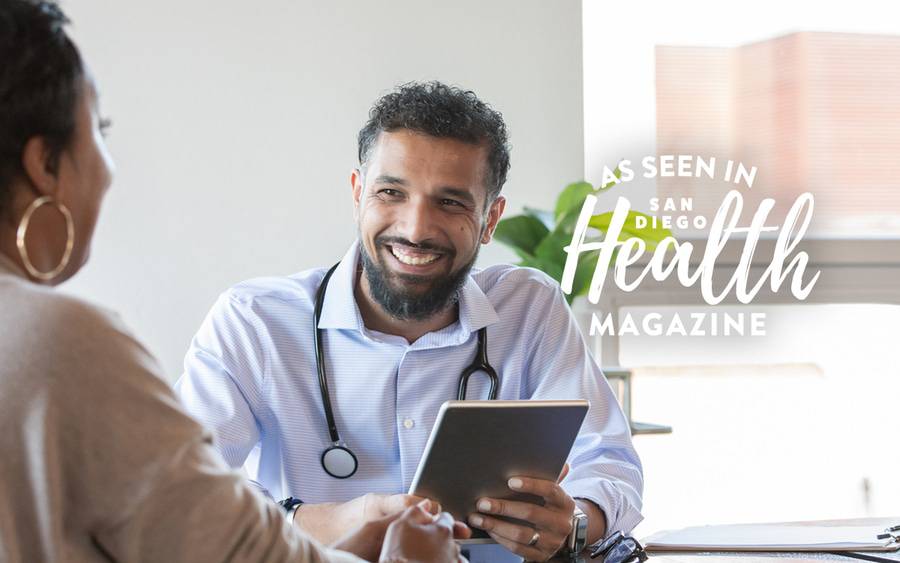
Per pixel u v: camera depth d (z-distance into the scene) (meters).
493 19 3.22
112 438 0.82
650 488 3.54
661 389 3.54
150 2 3.03
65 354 0.82
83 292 2.99
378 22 3.15
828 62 3.65
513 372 1.74
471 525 1.36
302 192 3.12
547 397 1.76
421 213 1.54
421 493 1.31
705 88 3.56
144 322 3.03
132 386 0.84
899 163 3.69
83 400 0.82
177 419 0.86
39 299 0.83
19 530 0.81
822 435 3.62
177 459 0.84
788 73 3.62
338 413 1.66
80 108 0.91
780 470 3.61
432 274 1.58
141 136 3.03
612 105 3.52
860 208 3.67
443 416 1.21
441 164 1.53
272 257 3.10
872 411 3.66
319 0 3.12
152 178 3.04
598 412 1.77
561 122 3.27
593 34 3.51
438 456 1.25
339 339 1.67
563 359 1.78
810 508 3.60
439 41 3.19
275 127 3.10
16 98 0.86
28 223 0.89
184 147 3.05
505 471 1.31
